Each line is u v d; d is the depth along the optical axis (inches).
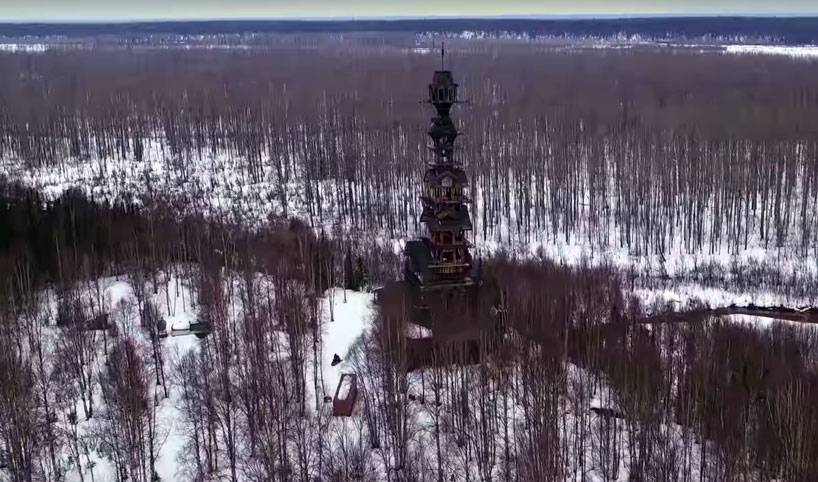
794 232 6003.9
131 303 3951.8
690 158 6525.6
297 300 3627.0
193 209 6476.4
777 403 2901.1
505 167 6830.7
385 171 7017.7
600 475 2940.5
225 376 3132.4
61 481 2859.3
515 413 3142.2
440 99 3649.1
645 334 3693.4
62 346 3472.0
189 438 3048.7
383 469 2906.0
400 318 3452.3
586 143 7559.1
